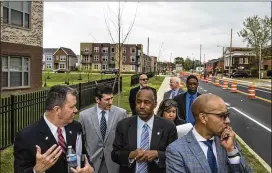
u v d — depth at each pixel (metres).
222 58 111.19
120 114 5.17
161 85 35.91
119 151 4.03
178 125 4.79
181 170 2.65
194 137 2.75
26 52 20.77
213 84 47.94
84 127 5.00
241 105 21.88
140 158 3.78
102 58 110.94
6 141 8.45
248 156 8.73
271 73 73.44
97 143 4.97
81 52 111.75
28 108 9.97
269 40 74.50
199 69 123.94
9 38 19.17
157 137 3.98
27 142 2.97
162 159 3.80
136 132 4.04
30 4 21.03
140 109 3.94
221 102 2.69
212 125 2.66
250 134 12.52
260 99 26.23
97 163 4.92
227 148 2.67
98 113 5.08
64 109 3.02
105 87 5.01
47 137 3.01
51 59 115.38
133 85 34.25
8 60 19.23
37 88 22.08
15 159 3.01
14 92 19.41
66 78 49.97
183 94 6.65
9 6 19.16
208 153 2.72
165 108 4.86
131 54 108.12
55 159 2.84
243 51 102.88
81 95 14.89
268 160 8.77
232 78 73.25
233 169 2.65
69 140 3.18
